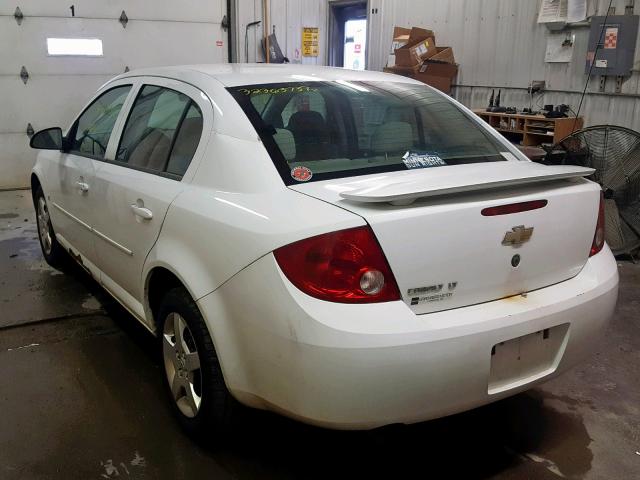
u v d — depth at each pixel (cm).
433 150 223
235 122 207
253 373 180
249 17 789
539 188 195
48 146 329
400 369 160
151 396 254
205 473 206
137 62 730
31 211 588
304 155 201
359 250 161
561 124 492
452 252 171
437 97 264
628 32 463
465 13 607
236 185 194
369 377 159
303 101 224
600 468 213
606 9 480
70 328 320
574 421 242
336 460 215
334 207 171
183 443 223
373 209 166
